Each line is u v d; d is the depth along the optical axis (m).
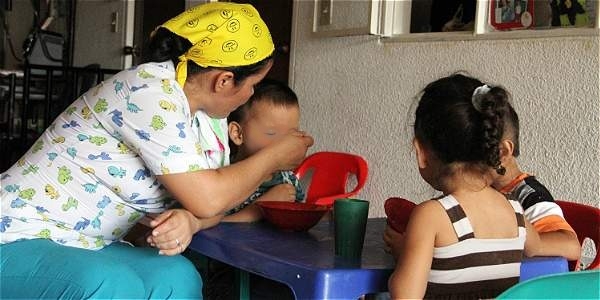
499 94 1.30
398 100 3.20
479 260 1.29
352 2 3.38
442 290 1.28
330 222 1.77
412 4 3.33
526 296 0.97
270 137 2.04
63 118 1.63
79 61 6.18
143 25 5.58
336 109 3.56
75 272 1.43
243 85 1.62
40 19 6.52
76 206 1.60
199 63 1.58
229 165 1.71
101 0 5.91
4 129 5.23
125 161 1.59
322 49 3.65
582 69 2.48
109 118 1.55
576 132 2.50
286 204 1.71
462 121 1.28
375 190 3.34
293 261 1.29
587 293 0.99
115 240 1.72
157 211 1.70
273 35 4.21
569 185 2.52
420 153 1.37
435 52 3.02
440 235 1.27
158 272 1.57
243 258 1.40
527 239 1.42
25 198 1.57
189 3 4.82
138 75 1.57
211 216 1.55
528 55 2.66
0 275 1.50
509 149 1.35
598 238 1.76
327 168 3.18
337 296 1.23
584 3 2.52
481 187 1.33
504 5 2.79
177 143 1.52
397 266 1.26
